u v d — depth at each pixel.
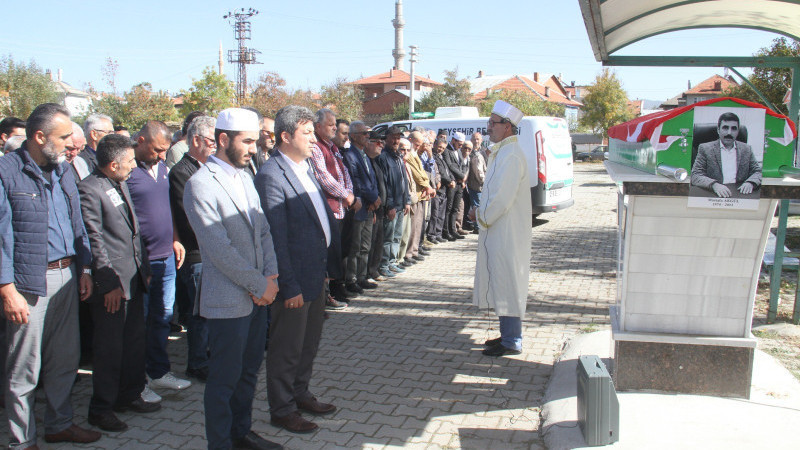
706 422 3.57
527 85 60.44
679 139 3.54
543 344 5.34
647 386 3.98
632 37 5.29
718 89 46.91
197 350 4.61
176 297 5.84
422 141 8.91
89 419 3.84
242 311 3.21
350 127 6.87
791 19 4.71
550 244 10.52
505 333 5.08
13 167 3.22
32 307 3.29
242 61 54.25
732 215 3.63
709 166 3.54
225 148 3.24
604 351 4.83
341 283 6.64
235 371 3.24
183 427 3.87
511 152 4.87
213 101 32.81
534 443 3.59
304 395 3.99
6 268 3.16
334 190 5.95
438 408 4.08
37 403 4.28
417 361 4.97
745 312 3.83
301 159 3.72
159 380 4.44
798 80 5.23
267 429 3.80
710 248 3.74
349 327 5.91
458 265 8.87
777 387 4.07
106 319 3.75
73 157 4.16
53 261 3.40
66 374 3.56
